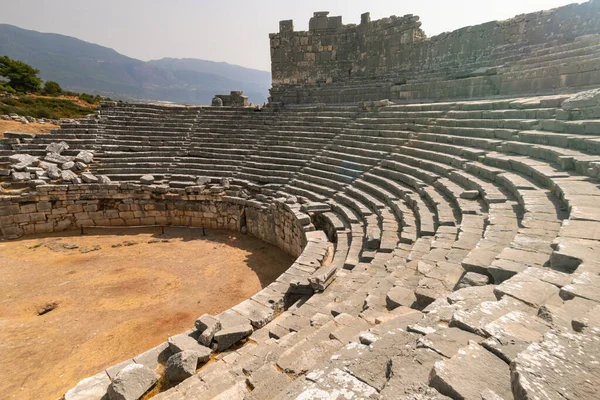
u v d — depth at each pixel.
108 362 9.66
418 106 18.55
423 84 20.30
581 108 10.54
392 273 7.70
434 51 22.73
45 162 23.19
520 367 2.58
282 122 25.06
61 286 14.30
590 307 3.59
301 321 7.83
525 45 18.44
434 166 13.70
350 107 23.00
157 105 29.38
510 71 16.61
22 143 24.58
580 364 2.57
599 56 13.29
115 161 24.27
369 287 7.93
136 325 11.45
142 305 12.79
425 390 2.78
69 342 10.58
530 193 8.41
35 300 13.19
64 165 22.91
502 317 3.54
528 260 5.39
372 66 26.81
